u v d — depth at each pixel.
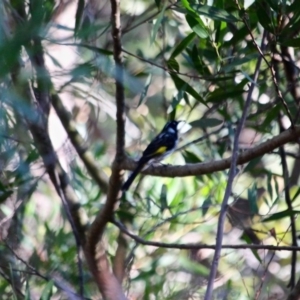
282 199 12.27
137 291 9.99
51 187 11.00
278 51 9.17
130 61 8.58
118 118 6.70
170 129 9.48
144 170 7.20
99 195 9.95
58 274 8.86
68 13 7.11
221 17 6.52
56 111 9.50
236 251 11.40
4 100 2.71
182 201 9.72
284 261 13.18
